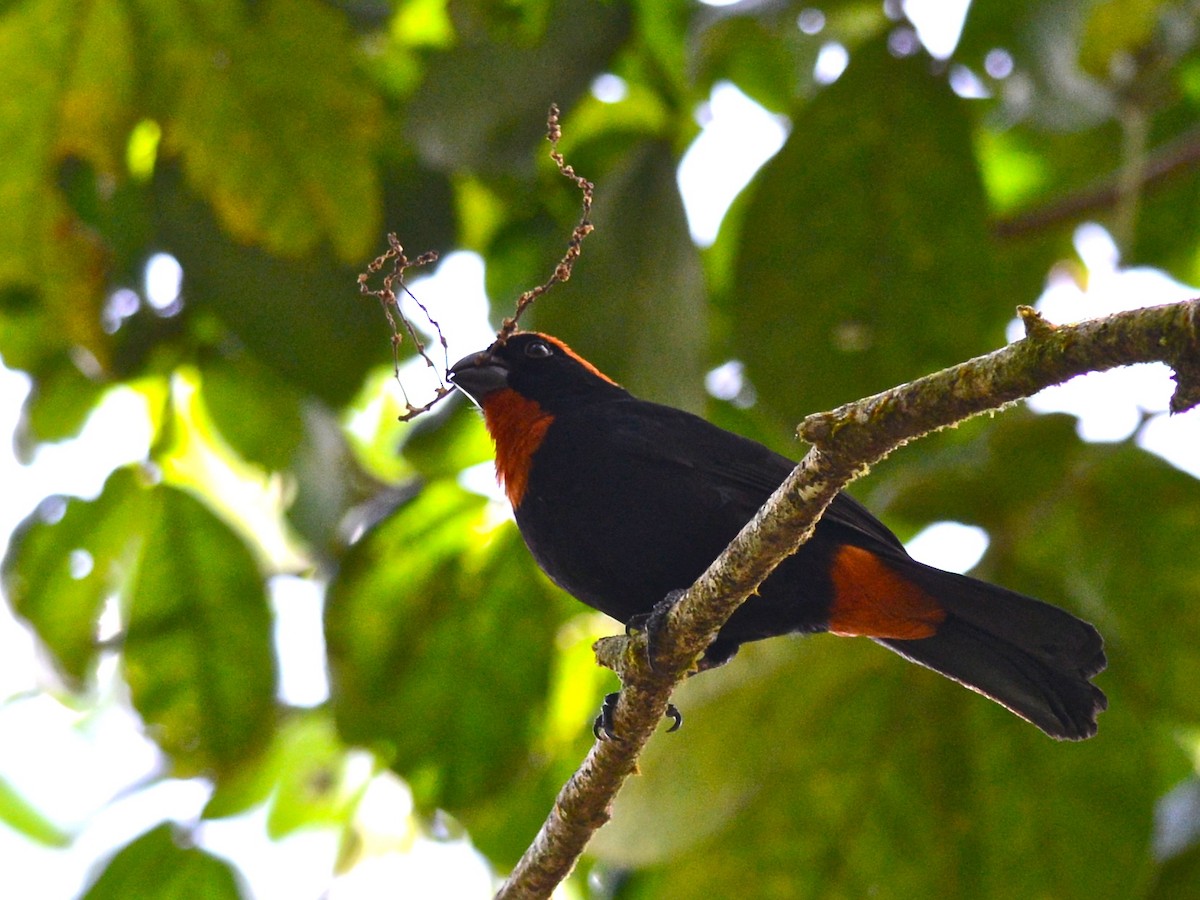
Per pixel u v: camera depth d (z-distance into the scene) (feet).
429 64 37.32
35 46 36.94
